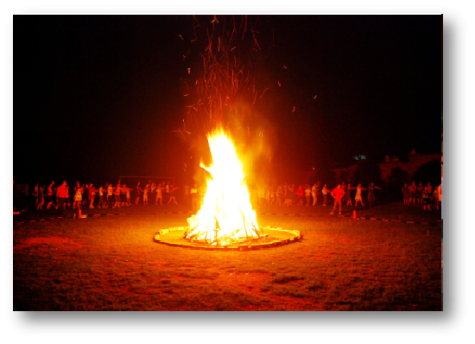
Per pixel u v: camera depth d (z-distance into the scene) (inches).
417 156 1284.4
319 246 428.1
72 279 298.2
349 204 1063.0
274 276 307.9
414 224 621.0
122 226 602.5
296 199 1232.2
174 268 330.6
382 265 339.6
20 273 313.0
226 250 404.8
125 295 263.6
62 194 785.6
